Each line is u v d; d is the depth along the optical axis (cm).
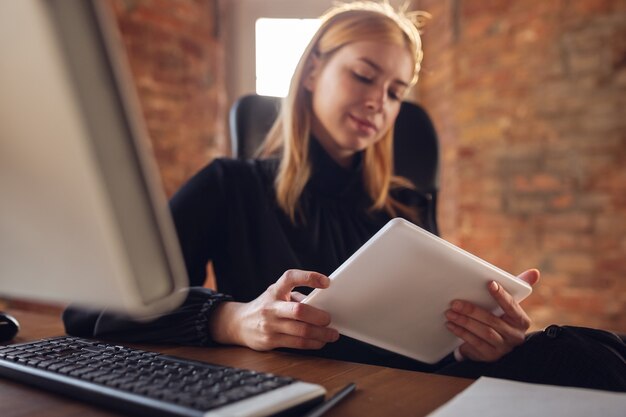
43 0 28
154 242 34
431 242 67
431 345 84
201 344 81
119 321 83
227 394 45
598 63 255
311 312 74
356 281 71
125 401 45
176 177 278
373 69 128
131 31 263
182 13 281
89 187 31
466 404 49
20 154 33
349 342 105
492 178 274
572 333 77
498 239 272
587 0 256
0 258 42
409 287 73
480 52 277
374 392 56
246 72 308
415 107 161
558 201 262
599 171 255
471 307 76
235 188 129
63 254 36
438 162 160
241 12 309
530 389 53
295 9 306
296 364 69
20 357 57
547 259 264
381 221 140
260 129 151
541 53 264
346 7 141
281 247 123
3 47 30
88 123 30
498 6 273
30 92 30
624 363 74
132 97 32
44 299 43
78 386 49
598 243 256
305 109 132
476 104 277
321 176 133
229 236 126
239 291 121
